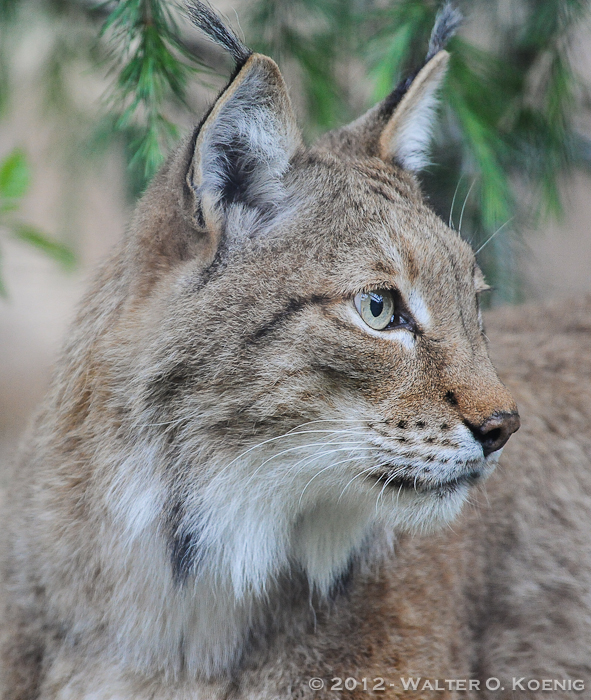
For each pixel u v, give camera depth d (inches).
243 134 235.1
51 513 254.4
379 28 394.0
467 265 256.4
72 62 451.2
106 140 444.1
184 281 236.1
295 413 229.0
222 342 229.3
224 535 238.4
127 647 251.0
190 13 233.5
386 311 237.5
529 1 412.5
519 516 305.9
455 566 275.9
